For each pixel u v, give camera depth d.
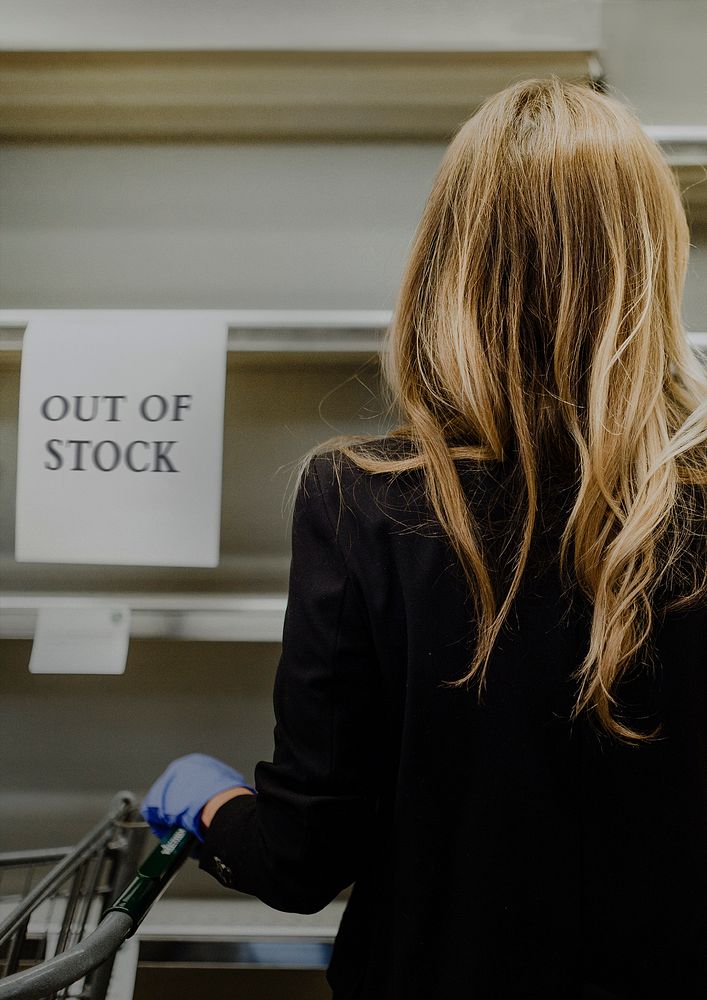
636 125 0.59
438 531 0.55
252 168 1.13
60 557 1.00
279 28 1.01
